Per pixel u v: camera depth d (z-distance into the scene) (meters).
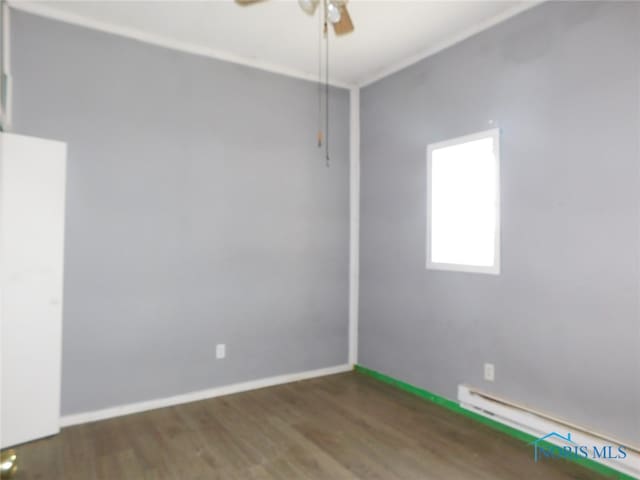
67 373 2.91
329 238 4.08
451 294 3.27
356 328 4.20
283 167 3.82
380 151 3.95
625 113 2.31
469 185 3.16
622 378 2.31
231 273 3.56
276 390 3.64
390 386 3.75
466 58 3.17
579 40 2.50
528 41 2.77
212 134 3.47
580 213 2.49
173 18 3.00
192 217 3.38
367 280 4.09
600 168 2.41
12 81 2.74
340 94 4.16
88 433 2.79
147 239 3.20
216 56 3.49
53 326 2.75
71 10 2.89
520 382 2.79
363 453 2.56
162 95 3.26
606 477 2.31
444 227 3.35
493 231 2.97
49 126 2.86
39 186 2.70
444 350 3.32
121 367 3.10
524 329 2.78
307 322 3.96
